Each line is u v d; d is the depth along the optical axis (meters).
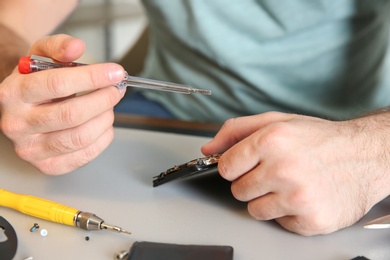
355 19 0.79
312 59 0.81
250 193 0.46
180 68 0.88
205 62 0.85
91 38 1.48
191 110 0.88
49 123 0.48
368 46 0.81
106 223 0.46
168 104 0.89
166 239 0.45
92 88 0.47
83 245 0.44
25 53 0.67
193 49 0.84
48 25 0.81
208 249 0.42
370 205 0.48
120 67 0.47
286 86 0.83
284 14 0.79
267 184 0.45
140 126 0.66
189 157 0.58
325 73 0.82
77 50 0.49
